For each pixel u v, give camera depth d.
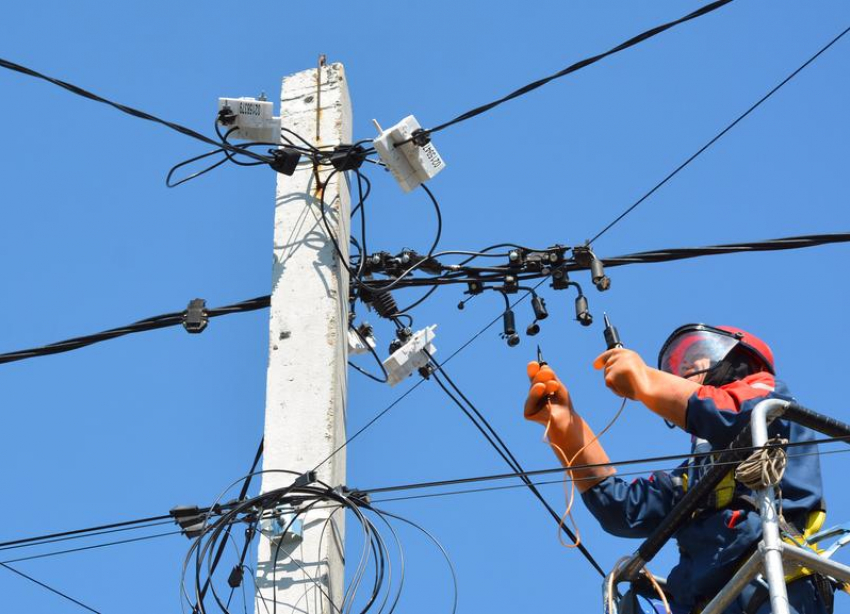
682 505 14.39
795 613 13.26
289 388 15.79
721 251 18.61
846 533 13.80
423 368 18.64
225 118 17.27
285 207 17.11
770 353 15.75
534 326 18.23
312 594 14.41
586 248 18.30
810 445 14.52
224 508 15.12
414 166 17.47
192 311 19.20
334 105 17.83
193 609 14.58
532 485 16.56
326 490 14.80
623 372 15.23
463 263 18.80
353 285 18.55
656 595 15.23
